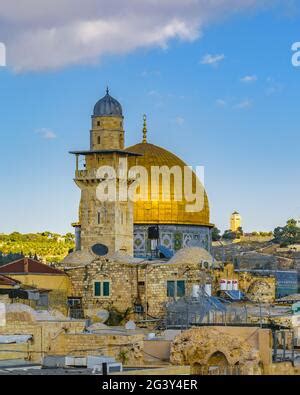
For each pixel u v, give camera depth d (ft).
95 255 602.03
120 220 653.71
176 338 361.30
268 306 538.06
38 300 548.72
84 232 652.89
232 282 597.11
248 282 611.06
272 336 376.48
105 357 350.02
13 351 375.45
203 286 567.59
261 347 363.56
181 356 359.05
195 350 357.41
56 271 575.79
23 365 340.59
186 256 587.68
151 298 576.61
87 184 654.12
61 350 388.37
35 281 563.89
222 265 601.62
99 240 650.02
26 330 388.57
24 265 565.94
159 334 422.41
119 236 652.07
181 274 577.02
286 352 394.93
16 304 407.23
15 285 534.37
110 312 572.92
